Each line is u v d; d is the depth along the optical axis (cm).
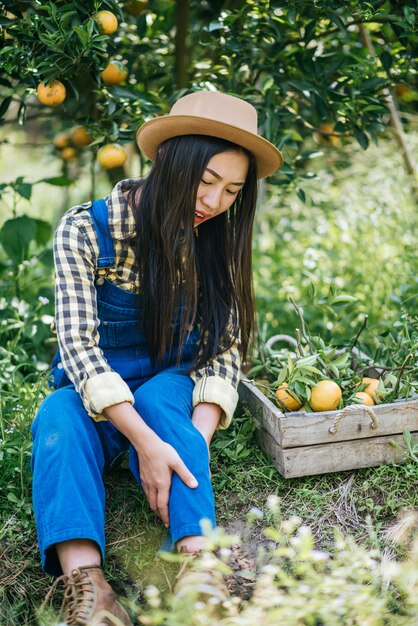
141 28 283
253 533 194
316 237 349
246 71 297
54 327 213
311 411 213
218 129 182
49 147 383
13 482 208
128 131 268
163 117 184
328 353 228
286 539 183
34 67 239
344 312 301
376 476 209
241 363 217
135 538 193
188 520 166
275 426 205
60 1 246
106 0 236
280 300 320
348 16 288
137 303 199
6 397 232
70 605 159
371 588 153
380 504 202
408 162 341
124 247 195
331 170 372
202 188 187
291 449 203
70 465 169
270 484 208
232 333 207
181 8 288
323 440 204
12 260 314
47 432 175
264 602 149
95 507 168
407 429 210
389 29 289
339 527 195
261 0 264
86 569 161
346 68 275
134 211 194
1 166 544
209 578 155
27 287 318
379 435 208
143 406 185
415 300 282
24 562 186
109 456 198
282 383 219
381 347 243
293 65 282
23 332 281
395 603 166
